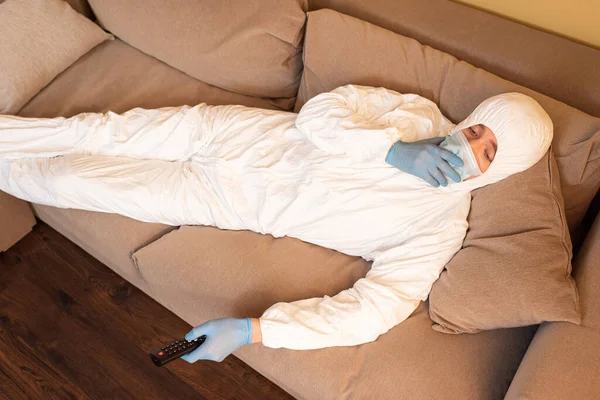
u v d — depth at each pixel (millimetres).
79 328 1760
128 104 1824
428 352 1297
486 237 1340
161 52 1900
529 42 1609
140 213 1528
